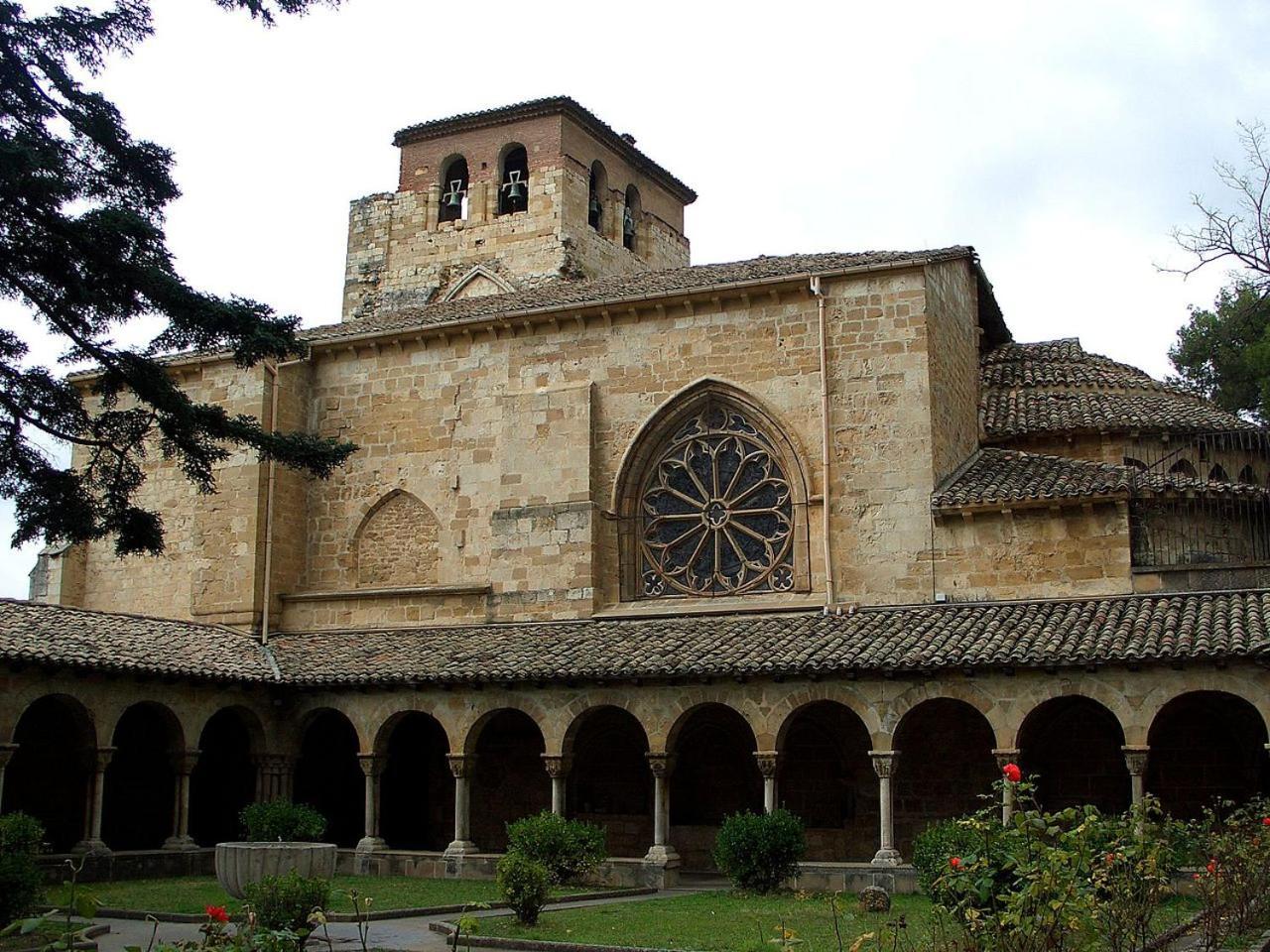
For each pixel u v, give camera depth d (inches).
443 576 1315.2
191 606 1347.2
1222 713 1027.9
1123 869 524.4
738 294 1227.2
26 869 741.9
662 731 1063.6
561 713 1104.8
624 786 1214.9
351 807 1352.1
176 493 1400.1
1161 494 1094.4
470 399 1336.1
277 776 1202.0
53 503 802.2
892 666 976.3
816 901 903.1
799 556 1177.4
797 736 1154.7
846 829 1120.2
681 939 718.5
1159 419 1230.9
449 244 1903.3
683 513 1246.3
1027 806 997.2
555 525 1256.8
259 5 706.8
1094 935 444.1
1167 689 922.1
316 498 1386.6
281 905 682.2
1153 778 1042.7
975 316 1342.3
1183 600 1012.5
